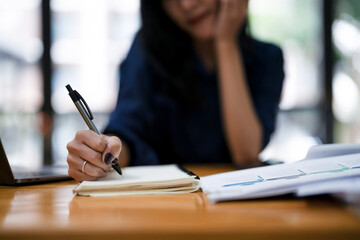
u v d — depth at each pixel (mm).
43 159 3104
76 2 3098
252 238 303
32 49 3086
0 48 3059
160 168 810
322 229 302
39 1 3066
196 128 1438
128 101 1363
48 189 626
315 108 3320
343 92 3334
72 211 407
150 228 312
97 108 3121
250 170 629
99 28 3121
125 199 493
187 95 1392
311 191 375
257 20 3225
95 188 537
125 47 3143
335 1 3309
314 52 3307
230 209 402
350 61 3338
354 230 302
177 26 1406
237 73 1357
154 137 1400
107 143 619
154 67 1389
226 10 1336
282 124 3281
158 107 1409
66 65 3113
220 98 1426
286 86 3283
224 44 1362
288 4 3258
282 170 566
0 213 397
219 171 933
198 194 530
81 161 620
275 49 1546
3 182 677
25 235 310
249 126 1329
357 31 3318
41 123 3102
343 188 356
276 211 383
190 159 1443
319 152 636
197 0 1321
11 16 3057
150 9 1382
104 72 3133
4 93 3070
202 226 317
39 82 3096
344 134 3332
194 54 1468
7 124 3078
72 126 3145
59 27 3096
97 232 309
